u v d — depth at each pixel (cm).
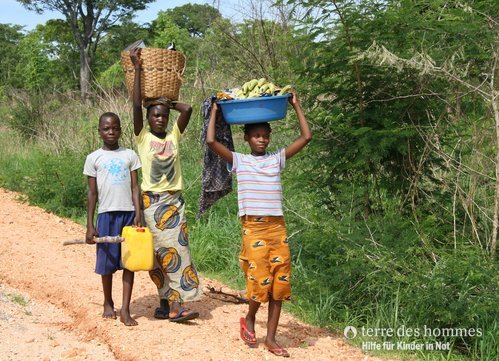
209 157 531
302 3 613
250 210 475
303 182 662
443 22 586
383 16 588
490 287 525
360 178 655
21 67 4997
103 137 541
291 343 514
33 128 1630
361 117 626
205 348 482
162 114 533
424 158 631
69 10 4297
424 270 555
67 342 504
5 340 491
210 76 1190
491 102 568
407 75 609
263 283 475
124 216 538
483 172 613
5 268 703
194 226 820
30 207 1079
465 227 625
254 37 1066
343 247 587
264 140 482
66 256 756
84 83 3300
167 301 555
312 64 639
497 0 612
